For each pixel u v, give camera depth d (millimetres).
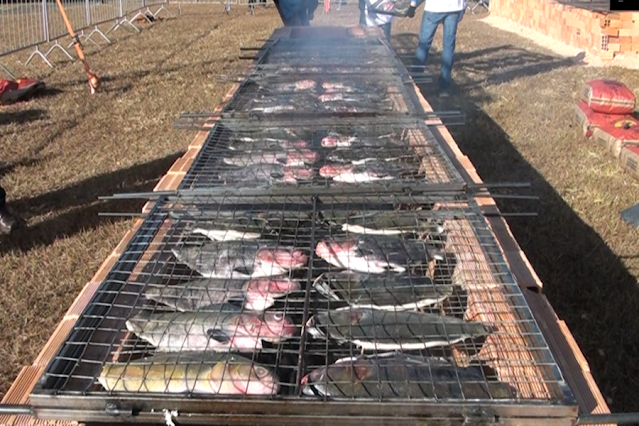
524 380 1586
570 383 1674
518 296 1893
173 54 11523
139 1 18000
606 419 1437
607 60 10461
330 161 2979
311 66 5148
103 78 9305
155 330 1767
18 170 5445
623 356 3076
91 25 13180
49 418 1485
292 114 3635
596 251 4020
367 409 1424
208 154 3096
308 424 1445
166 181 3045
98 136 6453
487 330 1766
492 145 6020
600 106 6164
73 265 3895
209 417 1456
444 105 7449
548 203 4711
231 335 1740
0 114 7262
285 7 8641
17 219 4332
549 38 12969
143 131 6602
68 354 1656
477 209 2430
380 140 3264
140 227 2340
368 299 1929
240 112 3705
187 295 1940
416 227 2324
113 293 1930
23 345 3174
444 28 7660
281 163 2926
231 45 12570
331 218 2371
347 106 3869
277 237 2295
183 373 1574
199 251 2166
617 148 5566
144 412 1463
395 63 5250
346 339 1724
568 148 5941
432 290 1973
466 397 1490
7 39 11594
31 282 3707
